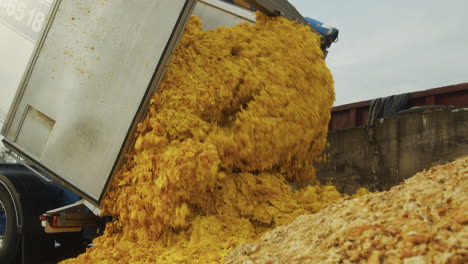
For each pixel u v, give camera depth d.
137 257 3.26
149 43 3.39
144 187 3.38
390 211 2.35
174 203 3.36
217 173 3.64
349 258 2.00
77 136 3.63
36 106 3.85
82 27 3.69
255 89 3.90
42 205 4.89
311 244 2.36
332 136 6.57
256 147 3.89
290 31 4.31
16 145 3.98
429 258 1.74
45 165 3.79
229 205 3.73
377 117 6.82
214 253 3.12
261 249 2.65
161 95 3.49
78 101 3.65
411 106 6.64
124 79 3.46
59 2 3.80
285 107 4.00
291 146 4.15
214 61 3.81
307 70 4.21
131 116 3.40
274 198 3.98
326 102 4.38
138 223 3.42
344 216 2.56
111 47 3.54
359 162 6.10
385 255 1.89
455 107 5.22
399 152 5.53
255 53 3.99
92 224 4.30
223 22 4.83
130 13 3.51
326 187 4.58
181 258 3.10
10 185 4.85
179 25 3.34
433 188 2.49
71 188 3.67
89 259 3.50
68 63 3.72
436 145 5.09
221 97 3.70
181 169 3.27
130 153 3.49
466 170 2.67
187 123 3.52
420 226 2.03
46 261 4.83
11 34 4.16
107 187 3.49
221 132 3.73
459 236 1.81
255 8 4.77
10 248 4.73
